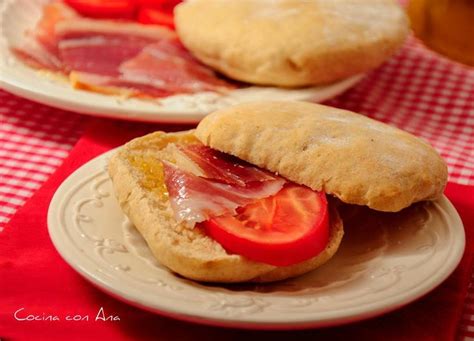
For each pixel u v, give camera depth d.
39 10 0.72
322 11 0.65
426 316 0.41
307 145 0.43
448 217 0.45
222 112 0.46
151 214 0.41
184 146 0.46
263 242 0.39
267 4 0.67
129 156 0.45
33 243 0.45
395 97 0.67
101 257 0.41
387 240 0.43
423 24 0.75
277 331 0.40
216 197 0.42
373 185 0.42
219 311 0.37
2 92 0.63
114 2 0.72
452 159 0.57
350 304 0.38
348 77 0.64
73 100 0.57
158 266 0.41
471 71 0.72
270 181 0.43
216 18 0.65
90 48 0.65
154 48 0.67
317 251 0.40
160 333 0.40
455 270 0.44
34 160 0.55
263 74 0.61
